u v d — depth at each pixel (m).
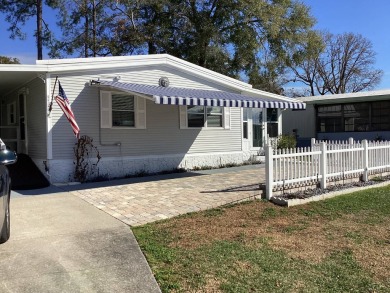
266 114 18.14
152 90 11.78
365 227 6.73
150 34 27.11
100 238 5.95
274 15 25.08
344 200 8.73
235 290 4.19
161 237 6.05
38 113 12.29
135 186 10.70
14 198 9.18
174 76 14.23
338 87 48.78
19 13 26.44
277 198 8.37
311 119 25.77
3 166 5.57
